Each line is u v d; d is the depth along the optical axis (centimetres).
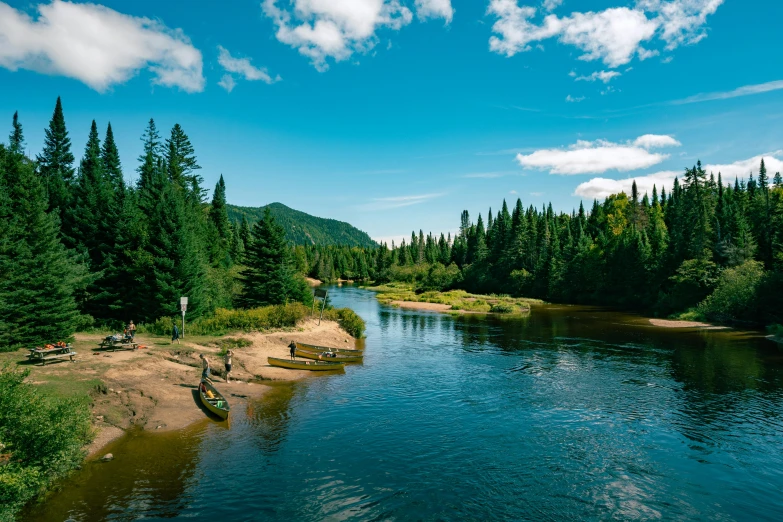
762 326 5103
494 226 12912
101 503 1269
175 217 3825
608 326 5369
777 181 9912
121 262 3866
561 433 1917
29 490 1205
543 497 1388
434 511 1295
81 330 3347
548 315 6725
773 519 1287
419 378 2825
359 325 4416
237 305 5156
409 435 1875
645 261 8056
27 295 2592
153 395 2114
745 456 1698
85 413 1598
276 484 1426
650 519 1277
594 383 2708
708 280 6175
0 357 2336
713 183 8281
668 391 2534
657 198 12638
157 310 3675
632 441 1836
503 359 3422
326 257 18038
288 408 2186
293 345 2978
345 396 2411
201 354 2817
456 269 12319
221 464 1554
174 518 1209
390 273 15275
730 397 2412
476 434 1897
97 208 4206
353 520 1236
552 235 10875
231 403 2227
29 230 2823
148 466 1516
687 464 1631
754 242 6569
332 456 1652
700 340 4256
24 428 1245
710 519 1282
